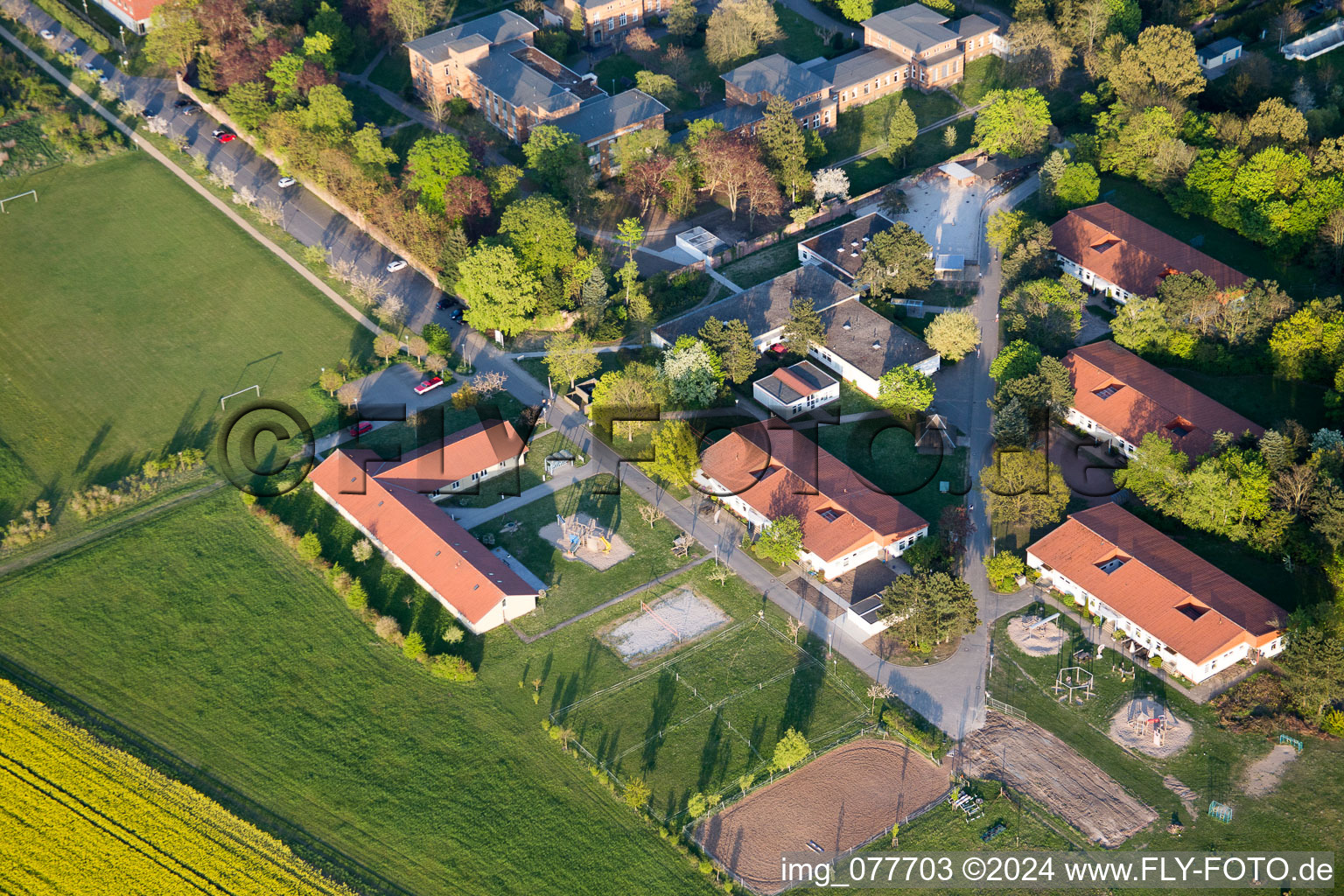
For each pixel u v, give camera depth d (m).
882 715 150.88
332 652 161.12
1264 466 167.00
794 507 173.88
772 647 160.25
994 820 139.75
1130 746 146.38
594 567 172.38
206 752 149.62
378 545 175.75
